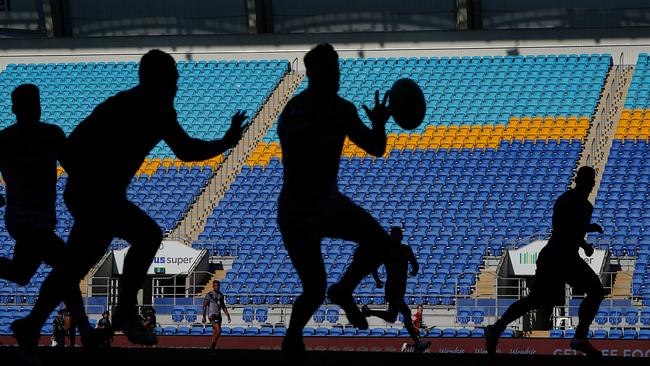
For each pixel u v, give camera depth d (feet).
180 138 58.85
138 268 59.36
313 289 55.21
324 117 54.70
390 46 348.18
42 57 361.10
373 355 58.08
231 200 302.86
